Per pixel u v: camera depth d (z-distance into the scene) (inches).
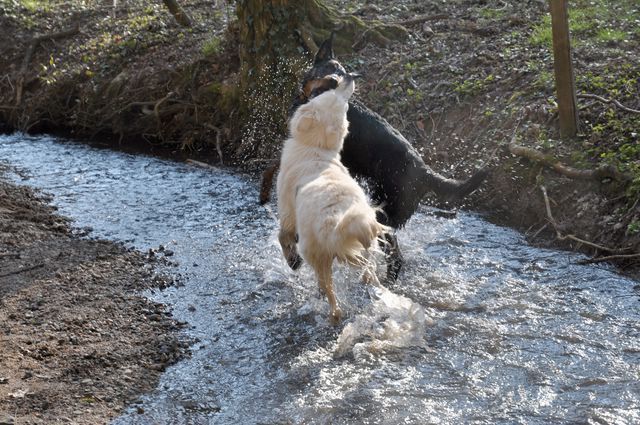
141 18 494.9
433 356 197.9
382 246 235.0
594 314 217.0
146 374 192.1
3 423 167.0
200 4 507.8
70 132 456.4
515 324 213.3
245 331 214.7
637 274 240.5
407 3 453.4
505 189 300.8
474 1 446.6
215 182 356.5
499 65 362.0
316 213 191.5
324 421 171.3
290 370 193.2
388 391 182.2
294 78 373.1
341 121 212.4
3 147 426.9
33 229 291.1
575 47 360.5
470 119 337.1
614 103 297.1
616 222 258.4
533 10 420.5
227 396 183.0
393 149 236.8
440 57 384.8
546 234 275.3
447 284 239.9
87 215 313.0
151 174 371.2
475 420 169.9
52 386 183.9
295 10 382.6
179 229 296.5
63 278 245.6
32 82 473.4
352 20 409.4
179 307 229.9
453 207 308.5
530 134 307.0
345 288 236.7
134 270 255.1
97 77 447.5
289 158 214.8
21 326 212.8
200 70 419.5
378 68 387.5
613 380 183.5
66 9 541.3
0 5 529.7
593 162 279.1
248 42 385.1
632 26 379.9
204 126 405.4
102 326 215.3
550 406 174.4
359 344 203.9
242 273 252.5
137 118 430.6
